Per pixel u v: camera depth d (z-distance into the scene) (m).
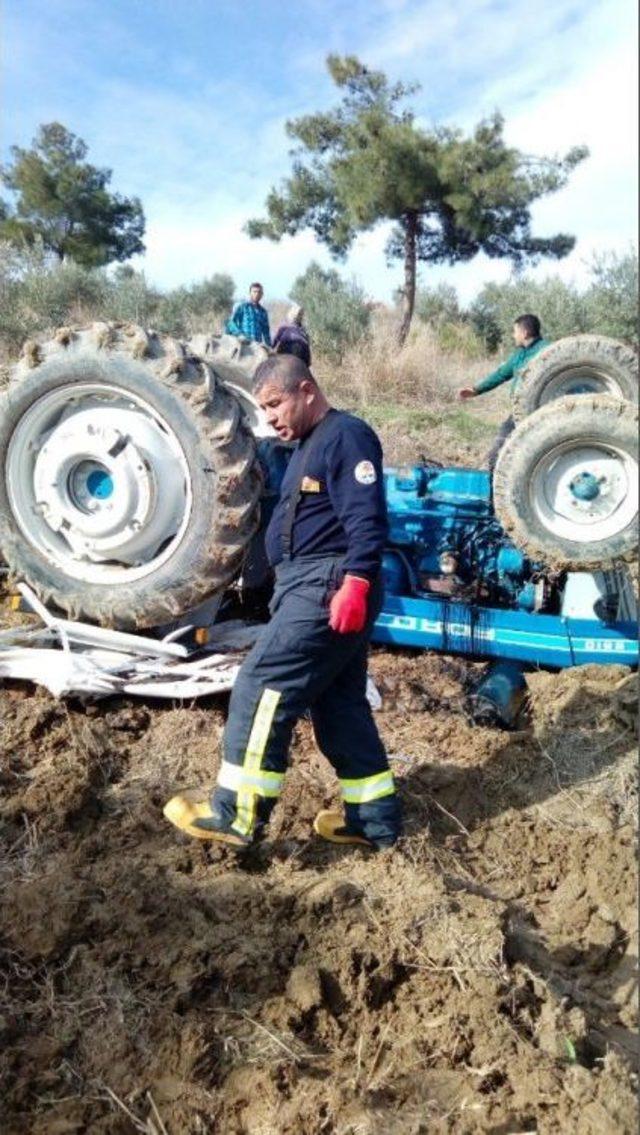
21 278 19.33
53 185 31.98
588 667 4.68
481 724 4.35
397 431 11.18
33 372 4.19
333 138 19.73
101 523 4.16
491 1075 2.41
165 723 4.05
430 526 5.12
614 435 4.24
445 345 18.73
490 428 11.73
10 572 4.57
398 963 2.70
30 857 3.15
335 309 17.92
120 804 3.54
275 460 4.45
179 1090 2.33
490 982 2.62
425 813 3.62
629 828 3.58
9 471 4.32
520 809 3.74
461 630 4.83
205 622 4.53
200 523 4.13
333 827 3.32
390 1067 2.42
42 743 3.87
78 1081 2.37
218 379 4.21
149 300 20.61
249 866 3.21
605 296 18.25
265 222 21.08
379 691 4.58
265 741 3.07
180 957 2.68
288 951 2.74
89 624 4.38
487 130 18.64
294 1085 2.35
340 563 3.02
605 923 3.11
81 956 2.70
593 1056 2.56
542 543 4.44
